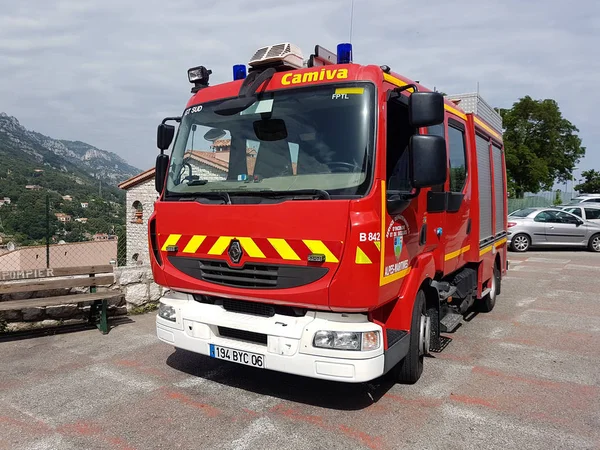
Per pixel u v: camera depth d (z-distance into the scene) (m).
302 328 3.72
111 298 6.87
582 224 17.47
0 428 3.76
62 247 11.41
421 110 3.70
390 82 4.15
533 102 34.84
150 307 7.45
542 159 34.75
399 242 4.03
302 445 3.53
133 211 26.08
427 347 4.89
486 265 7.34
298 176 3.89
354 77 3.90
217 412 4.06
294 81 4.15
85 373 4.93
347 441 3.60
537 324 7.18
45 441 3.56
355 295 3.52
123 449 3.46
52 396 4.36
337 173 3.72
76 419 3.92
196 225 4.22
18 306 5.64
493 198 7.75
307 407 4.18
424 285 4.91
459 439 3.66
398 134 4.19
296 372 3.73
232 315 4.12
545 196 35.38
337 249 3.52
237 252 3.97
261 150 4.14
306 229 3.63
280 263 3.76
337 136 3.82
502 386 4.75
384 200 3.69
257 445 3.52
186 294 4.51
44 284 6.01
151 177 25.39
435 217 4.97
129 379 4.79
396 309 4.26
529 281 11.06
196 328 4.21
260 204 3.84
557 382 4.88
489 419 4.01
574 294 9.52
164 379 4.79
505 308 8.24
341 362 3.61
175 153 4.68
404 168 4.24
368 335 3.64
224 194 4.09
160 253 4.54
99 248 12.45
